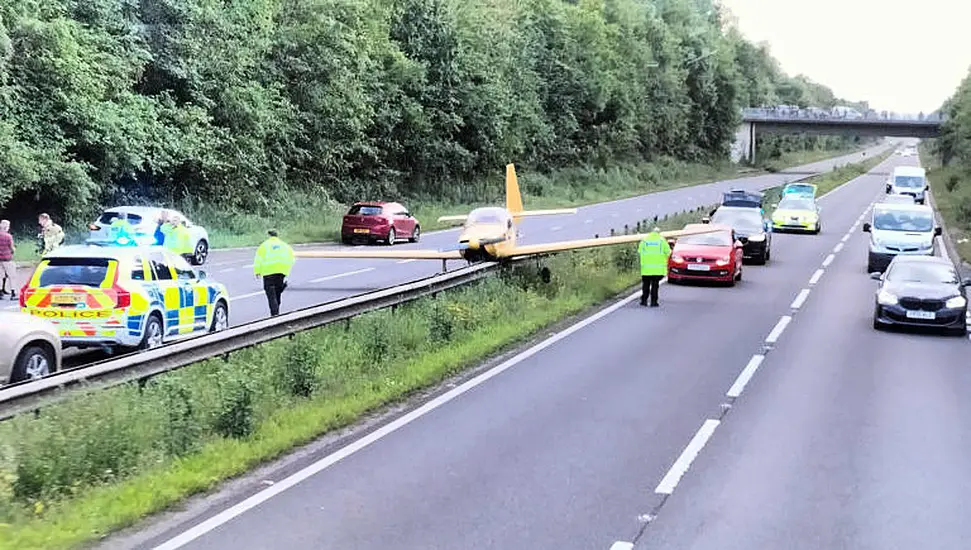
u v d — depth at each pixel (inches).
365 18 2214.6
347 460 408.2
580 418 491.5
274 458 410.3
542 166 3604.8
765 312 921.5
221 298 709.9
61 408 383.2
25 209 1434.5
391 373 574.2
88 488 348.8
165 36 1606.8
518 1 3627.0
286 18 1974.7
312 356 549.6
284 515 334.0
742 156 5836.6
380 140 2357.3
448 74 2544.3
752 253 1369.3
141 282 596.4
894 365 662.5
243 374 484.1
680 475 391.9
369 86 2229.3
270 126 1850.4
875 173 5654.5
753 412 511.8
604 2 4468.5
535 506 348.5
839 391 571.2
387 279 1070.4
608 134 4109.3
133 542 304.0
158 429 409.4
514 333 740.7
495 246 991.6
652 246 943.7
